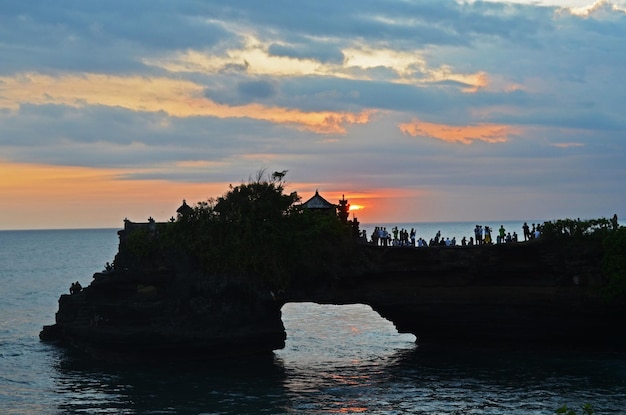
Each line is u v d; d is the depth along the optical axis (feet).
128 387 211.82
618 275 239.91
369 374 223.71
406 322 268.00
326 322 335.47
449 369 228.22
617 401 188.14
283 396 199.52
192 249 253.65
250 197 264.11
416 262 260.83
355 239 271.90
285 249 257.55
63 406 192.75
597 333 249.55
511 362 235.61
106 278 264.31
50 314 363.97
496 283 257.34
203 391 205.87
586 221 249.96
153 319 252.01
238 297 252.83
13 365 242.17
